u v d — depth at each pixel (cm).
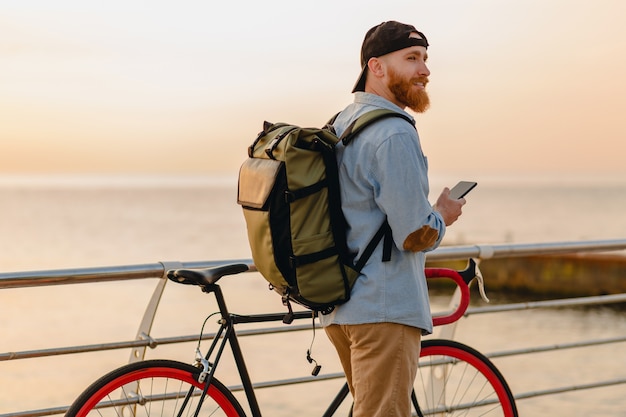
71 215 12962
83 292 4503
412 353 242
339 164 239
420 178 229
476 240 8388
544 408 1359
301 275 231
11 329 3503
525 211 13488
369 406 242
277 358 2148
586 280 4309
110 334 3353
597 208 14538
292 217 229
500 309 332
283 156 228
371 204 236
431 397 315
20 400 2014
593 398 1412
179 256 7219
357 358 244
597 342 367
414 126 239
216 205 16762
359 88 260
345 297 236
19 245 8150
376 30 249
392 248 237
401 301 237
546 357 2308
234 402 254
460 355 294
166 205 16688
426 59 250
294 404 1720
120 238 8794
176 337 277
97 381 239
